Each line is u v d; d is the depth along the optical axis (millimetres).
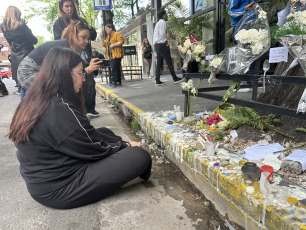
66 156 1655
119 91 6512
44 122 1518
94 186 1721
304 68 1681
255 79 2023
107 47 7449
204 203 1874
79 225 1644
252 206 1355
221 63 2314
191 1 7414
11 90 9789
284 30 1747
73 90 1676
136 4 13469
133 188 2127
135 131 3730
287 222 1142
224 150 2080
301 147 1913
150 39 10781
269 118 2467
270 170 1513
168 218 1709
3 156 2914
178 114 3102
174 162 2533
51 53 1643
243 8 2732
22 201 1957
